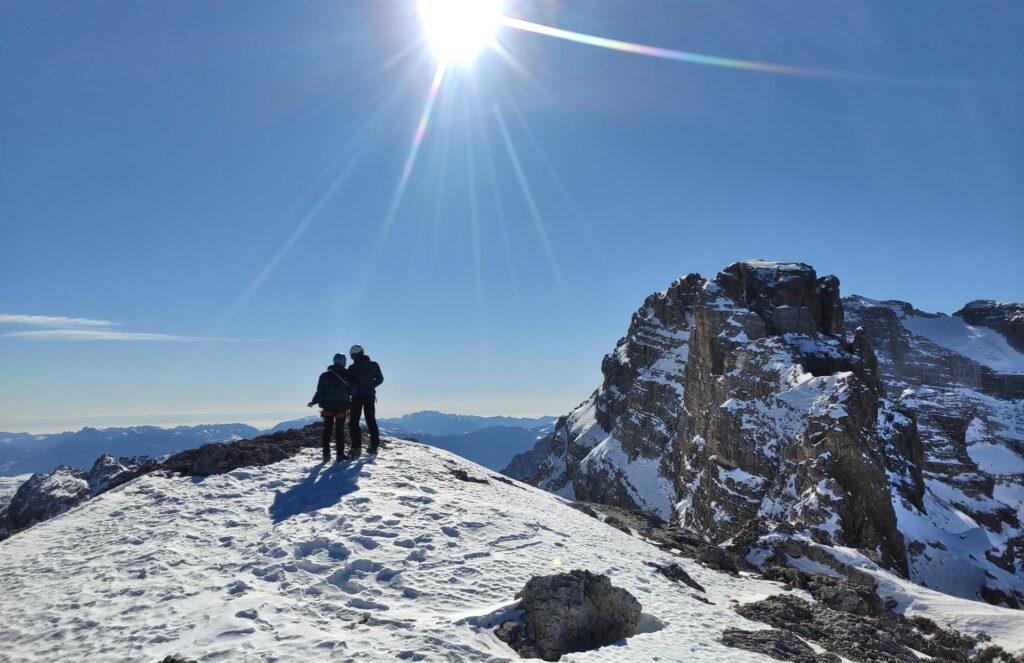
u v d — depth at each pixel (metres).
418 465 27.16
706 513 77.06
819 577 27.33
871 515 57.00
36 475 85.00
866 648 16.67
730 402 82.62
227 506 20.50
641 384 135.75
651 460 120.50
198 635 11.90
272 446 27.95
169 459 27.59
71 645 11.84
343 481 23.14
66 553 17.09
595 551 20.89
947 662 18.42
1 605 13.91
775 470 70.62
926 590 28.66
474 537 19.03
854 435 61.81
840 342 94.50
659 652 13.20
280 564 15.66
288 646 11.36
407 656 11.15
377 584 14.90
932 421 189.25
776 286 101.50
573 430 175.38
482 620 13.21
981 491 126.50
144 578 15.06
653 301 159.50
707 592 21.23
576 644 13.49
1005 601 55.22
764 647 14.59
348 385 26.41
